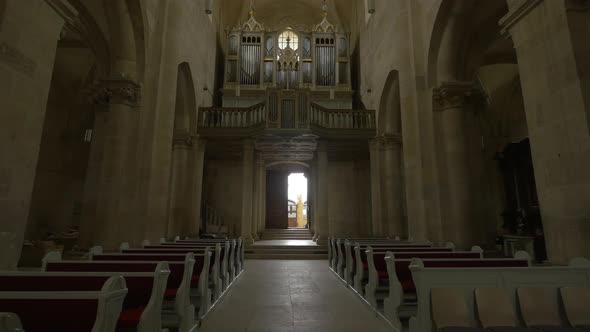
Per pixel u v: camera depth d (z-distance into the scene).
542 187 4.75
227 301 6.02
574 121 4.30
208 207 17.91
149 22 9.38
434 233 9.10
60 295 2.31
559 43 4.52
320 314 5.21
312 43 19.64
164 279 3.52
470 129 9.26
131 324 3.10
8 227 4.16
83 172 16.47
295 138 14.82
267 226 21.69
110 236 8.00
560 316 3.38
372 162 14.82
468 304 3.60
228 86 18.47
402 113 10.60
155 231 9.11
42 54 4.69
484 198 8.95
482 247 8.65
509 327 3.02
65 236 13.28
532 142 4.92
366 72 16.94
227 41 19.44
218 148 16.80
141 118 9.02
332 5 21.81
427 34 9.80
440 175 9.19
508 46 11.12
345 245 7.96
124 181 8.54
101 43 9.34
